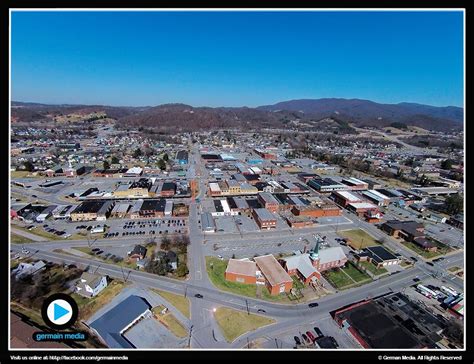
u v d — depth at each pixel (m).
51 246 53.81
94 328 32.88
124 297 39.81
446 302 40.66
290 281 42.44
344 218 72.56
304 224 66.44
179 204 78.06
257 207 75.50
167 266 46.91
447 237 64.19
